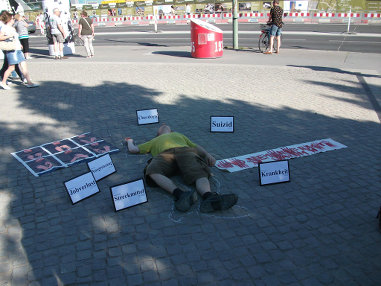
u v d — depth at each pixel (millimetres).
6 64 9125
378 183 4047
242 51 13688
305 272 2773
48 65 11617
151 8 30953
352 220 3400
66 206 3707
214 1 28641
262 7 27453
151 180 3930
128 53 13906
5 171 4473
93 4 32938
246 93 7715
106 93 7973
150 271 2807
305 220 3400
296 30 21266
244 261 2889
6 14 8109
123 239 3180
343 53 12805
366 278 2715
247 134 5480
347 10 25391
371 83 8383
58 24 12383
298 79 8867
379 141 5203
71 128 5887
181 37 19812
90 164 4078
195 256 2953
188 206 3449
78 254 3018
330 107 6730
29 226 3402
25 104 7328
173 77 9312
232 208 3590
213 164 4238
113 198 3537
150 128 5816
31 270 2859
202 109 6711
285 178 4055
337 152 4836
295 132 5539
